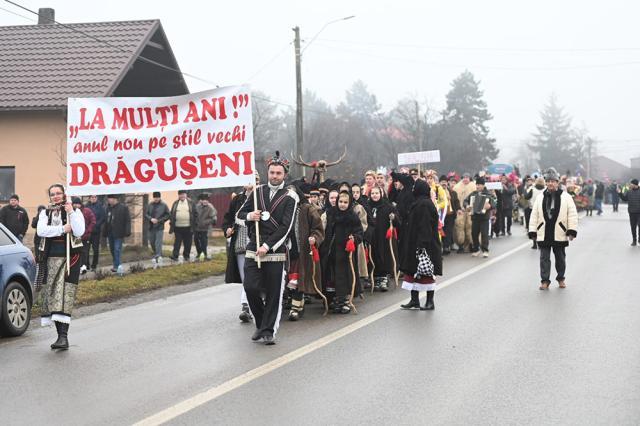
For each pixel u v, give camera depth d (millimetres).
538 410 6223
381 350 8523
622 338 9000
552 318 10359
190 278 16406
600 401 6461
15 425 6016
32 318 11672
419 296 12633
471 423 5902
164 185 9609
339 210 11234
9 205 17719
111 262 20359
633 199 21281
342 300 11180
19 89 25656
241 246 10195
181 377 7445
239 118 9484
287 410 6266
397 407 6328
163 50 28922
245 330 10031
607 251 19812
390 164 73375
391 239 13727
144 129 9633
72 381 7387
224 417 6094
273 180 9117
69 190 9602
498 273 15570
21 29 29484
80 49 27609
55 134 25734
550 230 13164
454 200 20078
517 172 39812
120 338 9664
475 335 9289
